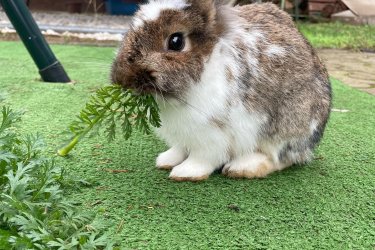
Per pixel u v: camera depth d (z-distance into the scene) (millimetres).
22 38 897
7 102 759
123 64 435
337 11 2211
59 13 1983
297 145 532
